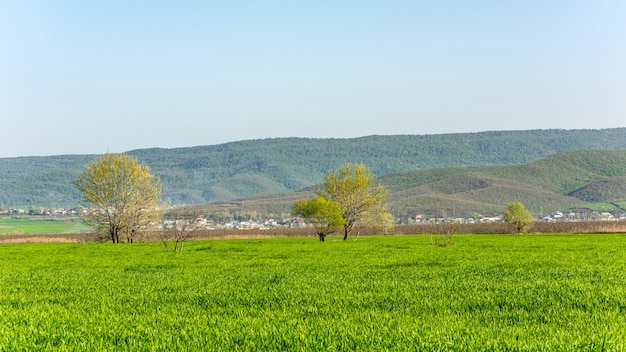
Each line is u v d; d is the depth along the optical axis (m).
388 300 23.89
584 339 15.90
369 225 97.69
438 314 20.38
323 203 91.62
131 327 18.75
